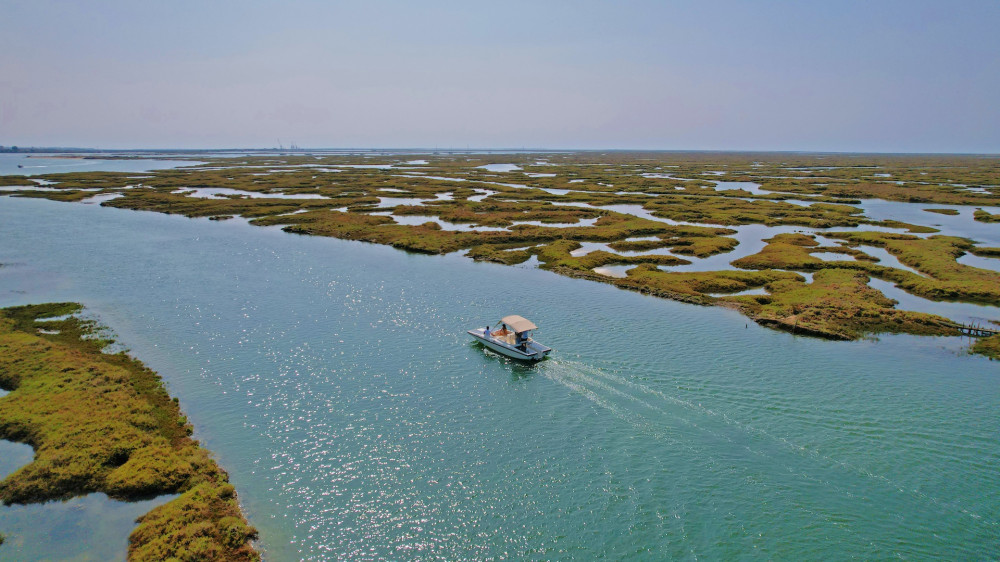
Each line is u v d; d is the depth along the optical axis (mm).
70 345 52906
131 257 88500
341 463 36000
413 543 29578
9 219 122312
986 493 33594
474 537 30047
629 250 97875
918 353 53406
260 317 61688
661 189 181875
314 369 49094
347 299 68312
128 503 31594
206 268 82312
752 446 38062
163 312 62812
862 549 29453
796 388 46062
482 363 50625
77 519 30297
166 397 43562
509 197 161625
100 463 34281
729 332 58406
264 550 28781
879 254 95312
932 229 114312
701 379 47531
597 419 41312
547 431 39781
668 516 31656
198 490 32094
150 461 34406
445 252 95562
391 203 150750
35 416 38781
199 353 51938
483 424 40656
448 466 35875
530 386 46250
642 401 43812
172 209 136625
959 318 63969
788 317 61438
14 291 70250
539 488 33875
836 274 79375
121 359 50250
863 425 40656
